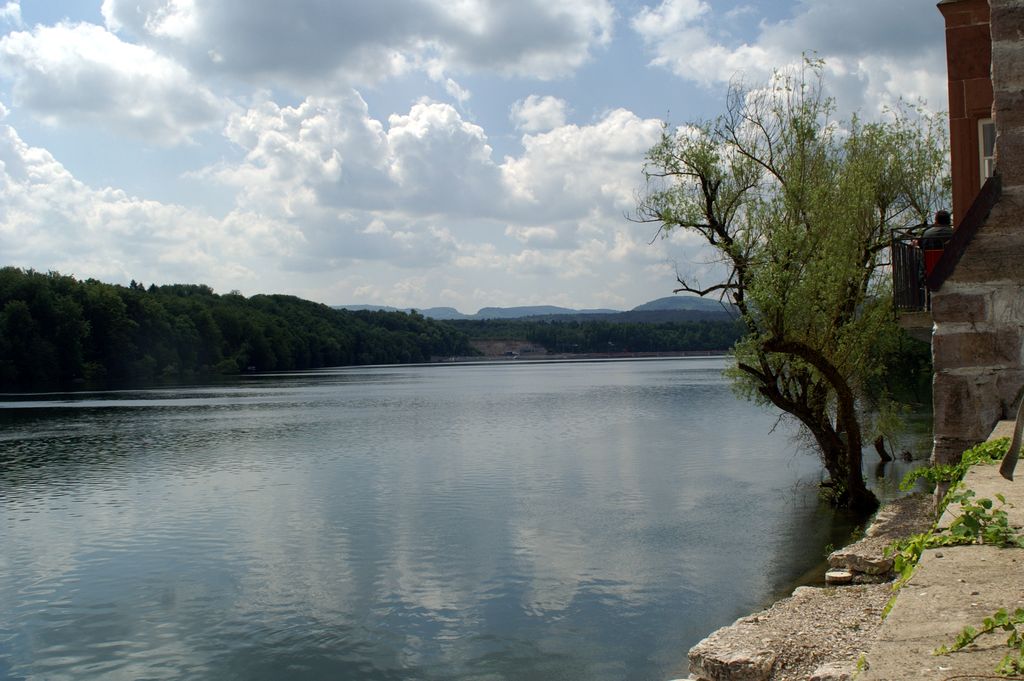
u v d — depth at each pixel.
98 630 16.69
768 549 21.39
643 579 19.22
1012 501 5.96
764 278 22.39
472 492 31.16
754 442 44.97
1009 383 9.53
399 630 16.44
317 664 14.91
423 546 22.80
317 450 44.69
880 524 17.31
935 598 4.19
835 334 23.77
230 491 32.00
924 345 41.00
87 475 36.25
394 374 171.12
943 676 3.24
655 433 50.88
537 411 70.94
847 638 9.90
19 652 15.58
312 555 22.06
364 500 29.84
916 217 26.42
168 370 140.38
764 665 9.28
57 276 128.88
